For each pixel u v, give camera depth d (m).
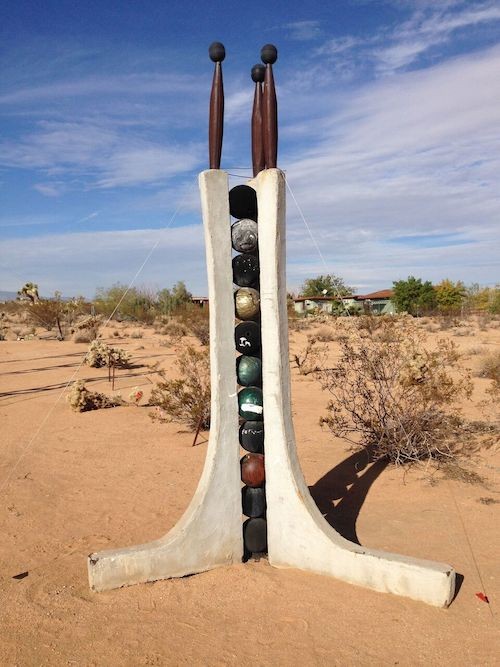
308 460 7.93
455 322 40.00
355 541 5.31
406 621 3.93
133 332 36.09
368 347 8.52
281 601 4.21
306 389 13.59
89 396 11.82
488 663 3.50
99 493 6.81
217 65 4.58
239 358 4.78
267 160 4.57
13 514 6.15
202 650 3.68
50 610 4.19
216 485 4.68
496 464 7.43
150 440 9.27
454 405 10.77
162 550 4.54
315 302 48.94
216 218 4.53
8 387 15.07
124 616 4.09
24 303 43.97
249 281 4.73
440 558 4.93
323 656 3.59
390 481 6.95
